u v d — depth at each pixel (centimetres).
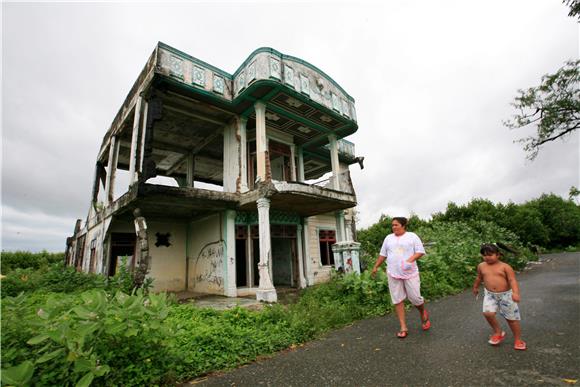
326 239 1427
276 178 1317
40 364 275
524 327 463
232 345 411
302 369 354
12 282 836
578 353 340
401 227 478
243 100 1041
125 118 1113
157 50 905
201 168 1692
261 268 910
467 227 1891
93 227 1335
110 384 285
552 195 3766
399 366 339
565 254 2577
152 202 924
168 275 1200
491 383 282
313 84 1108
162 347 343
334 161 1295
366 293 682
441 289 844
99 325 287
